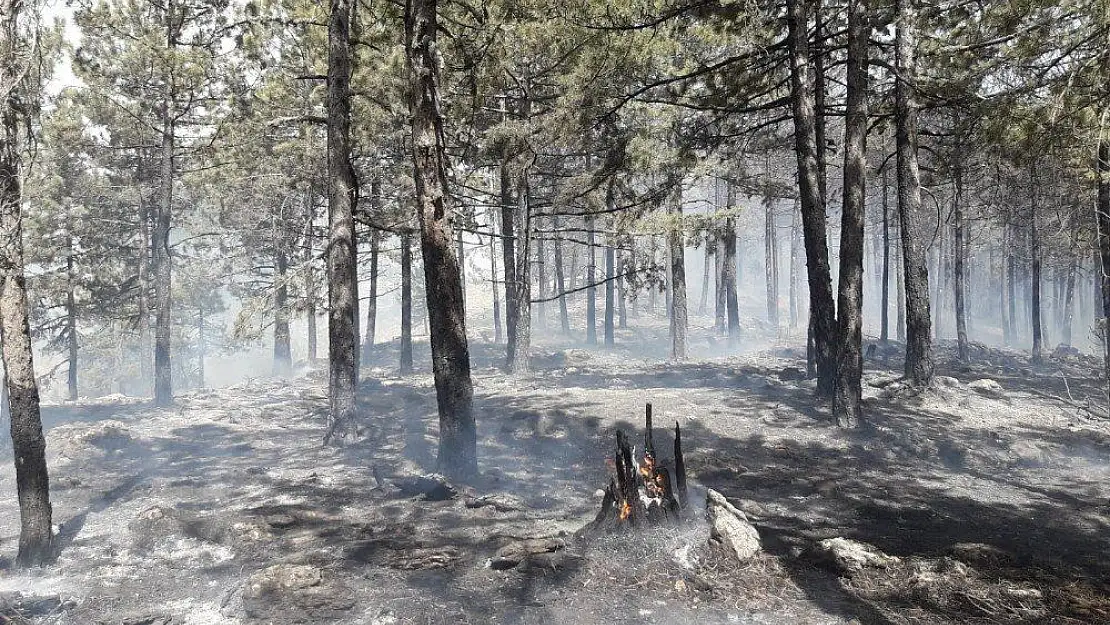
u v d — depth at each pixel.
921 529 8.07
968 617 5.64
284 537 7.61
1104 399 14.13
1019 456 11.02
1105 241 11.56
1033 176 13.95
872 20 13.20
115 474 10.97
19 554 6.92
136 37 17.22
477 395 17.20
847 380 12.14
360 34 15.49
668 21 14.31
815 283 14.02
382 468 10.95
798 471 10.57
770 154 21.19
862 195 12.18
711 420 12.78
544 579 6.45
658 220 18.80
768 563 6.67
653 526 7.02
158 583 6.45
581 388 17.48
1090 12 7.51
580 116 15.15
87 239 26.50
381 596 6.07
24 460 6.95
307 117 13.94
